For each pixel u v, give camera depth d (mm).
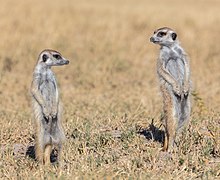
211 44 37531
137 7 55969
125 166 13359
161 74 14594
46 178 12531
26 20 42281
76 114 19859
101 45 36250
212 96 24812
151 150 14367
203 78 29234
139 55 35000
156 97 24453
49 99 13836
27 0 53594
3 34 37094
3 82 27594
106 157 14141
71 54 34531
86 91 26312
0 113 20891
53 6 51062
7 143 16203
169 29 15086
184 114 14922
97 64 31391
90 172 12633
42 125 13711
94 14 48844
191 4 64875
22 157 14875
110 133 16203
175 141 14906
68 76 29594
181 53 15094
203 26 43938
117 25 43312
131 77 29594
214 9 55219
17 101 24328
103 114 19469
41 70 13883
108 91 26312
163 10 52625
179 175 12758
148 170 13086
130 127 16734
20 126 17688
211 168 13289
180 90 14484
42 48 35406
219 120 17766
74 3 58062
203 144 14898
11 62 31859
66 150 14586
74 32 40844
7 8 46656
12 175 13180
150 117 18734
